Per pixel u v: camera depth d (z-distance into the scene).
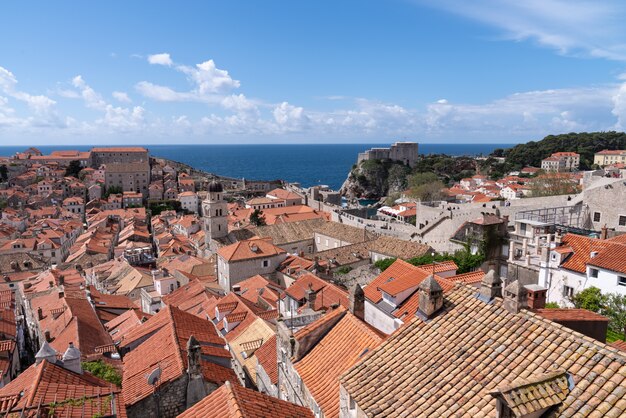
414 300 28.42
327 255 69.19
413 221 125.81
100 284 81.06
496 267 49.78
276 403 17.75
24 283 80.06
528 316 15.02
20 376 24.52
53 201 194.38
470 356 14.55
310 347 23.20
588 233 48.38
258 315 40.69
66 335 42.72
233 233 90.44
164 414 23.83
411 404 13.61
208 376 25.83
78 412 18.94
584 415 10.71
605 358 12.09
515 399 10.88
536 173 191.38
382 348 16.88
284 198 171.62
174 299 59.72
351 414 15.75
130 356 31.30
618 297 32.62
